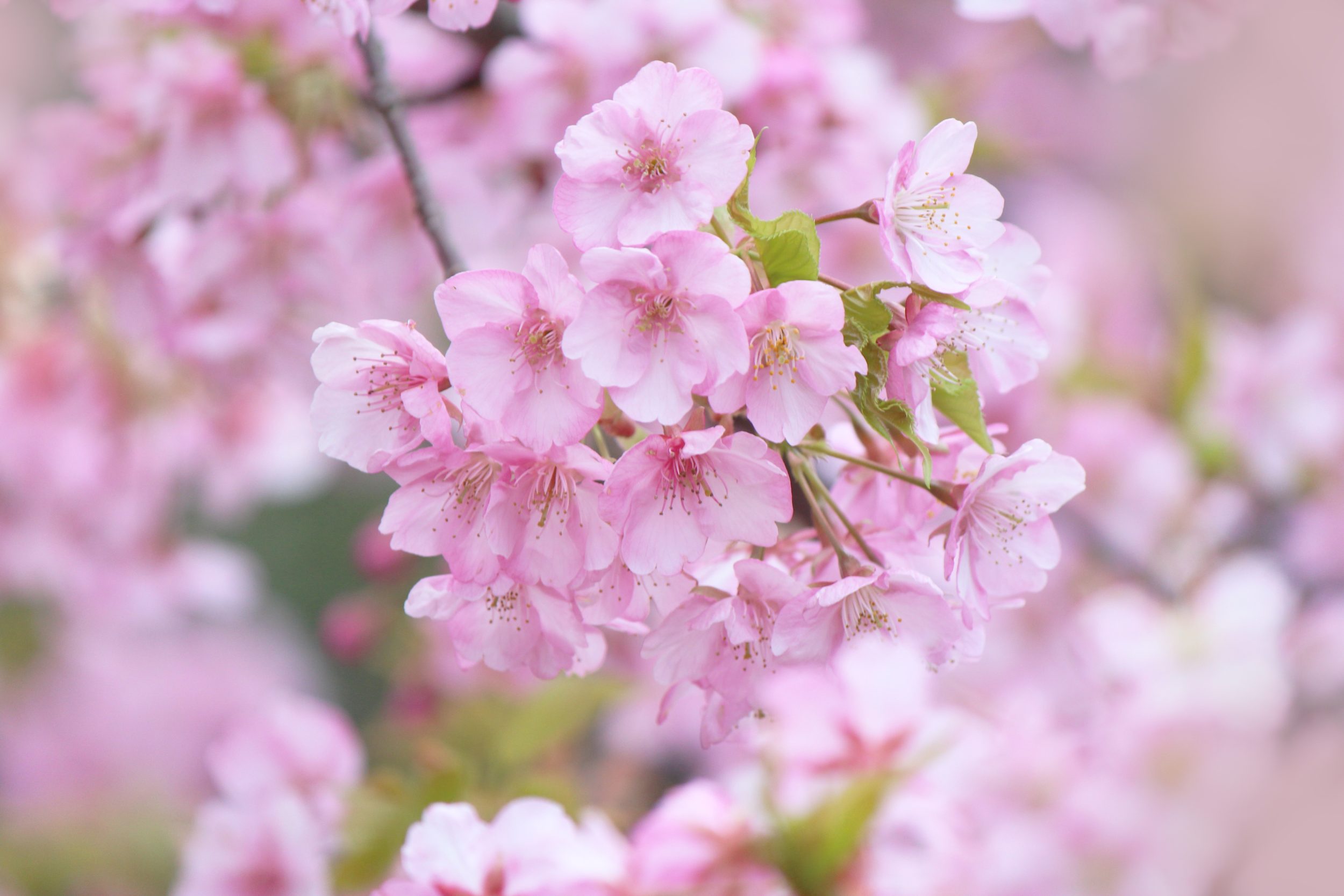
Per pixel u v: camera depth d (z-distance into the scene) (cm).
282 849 117
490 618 102
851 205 122
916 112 137
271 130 119
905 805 113
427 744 118
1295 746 130
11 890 122
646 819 112
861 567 101
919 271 100
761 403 100
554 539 100
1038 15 119
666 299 99
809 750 112
